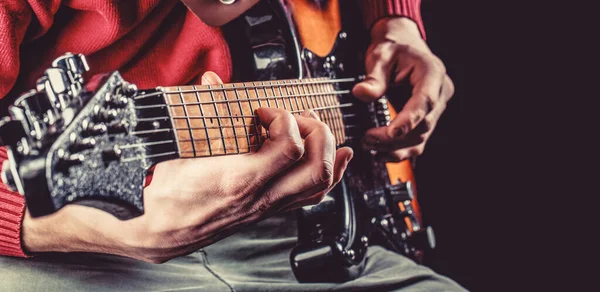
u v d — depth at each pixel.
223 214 0.83
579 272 2.38
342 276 1.15
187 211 0.81
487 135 2.48
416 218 1.44
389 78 1.38
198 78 1.13
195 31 1.06
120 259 0.97
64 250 0.87
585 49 2.40
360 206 1.26
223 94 0.84
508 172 2.47
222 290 1.01
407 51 1.40
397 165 1.49
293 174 0.83
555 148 2.44
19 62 0.92
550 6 2.42
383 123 1.35
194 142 0.78
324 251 1.14
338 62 1.29
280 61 1.14
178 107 0.77
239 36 1.09
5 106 0.97
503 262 2.44
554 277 2.40
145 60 1.07
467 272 2.45
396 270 1.25
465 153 2.49
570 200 2.41
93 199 0.66
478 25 2.46
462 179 2.48
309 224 1.16
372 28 1.45
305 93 1.10
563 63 2.43
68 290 0.90
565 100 2.43
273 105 0.96
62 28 0.97
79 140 0.64
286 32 1.15
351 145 1.27
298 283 1.12
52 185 0.61
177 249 0.84
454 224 2.48
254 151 0.86
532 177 2.45
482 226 2.47
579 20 2.40
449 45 2.49
